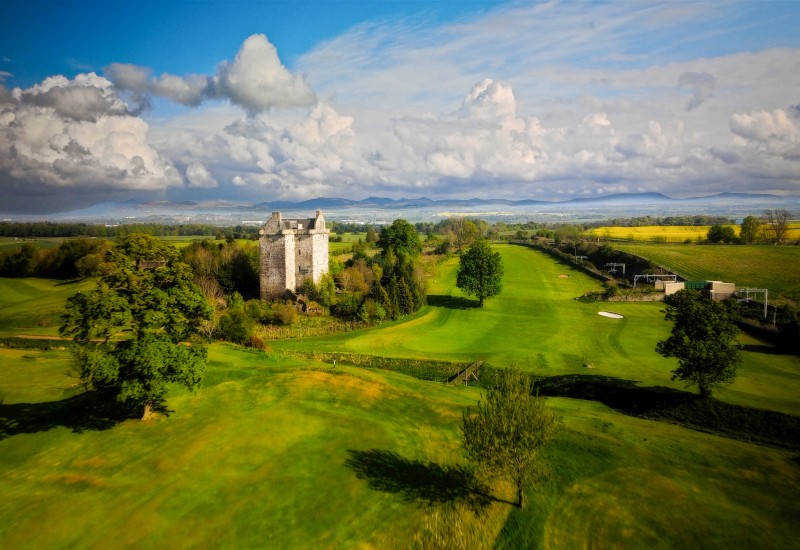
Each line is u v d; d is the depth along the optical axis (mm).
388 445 32406
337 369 47375
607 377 51406
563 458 31891
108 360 31016
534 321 84562
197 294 36031
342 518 25000
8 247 152875
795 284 97250
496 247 187625
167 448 30547
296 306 88750
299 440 32312
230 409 36469
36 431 32531
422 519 25516
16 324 77125
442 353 65125
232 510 25016
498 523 25812
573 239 177750
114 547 22094
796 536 25047
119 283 33188
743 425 38781
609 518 26281
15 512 23984
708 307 42656
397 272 100562
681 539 24734
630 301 97375
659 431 36688
